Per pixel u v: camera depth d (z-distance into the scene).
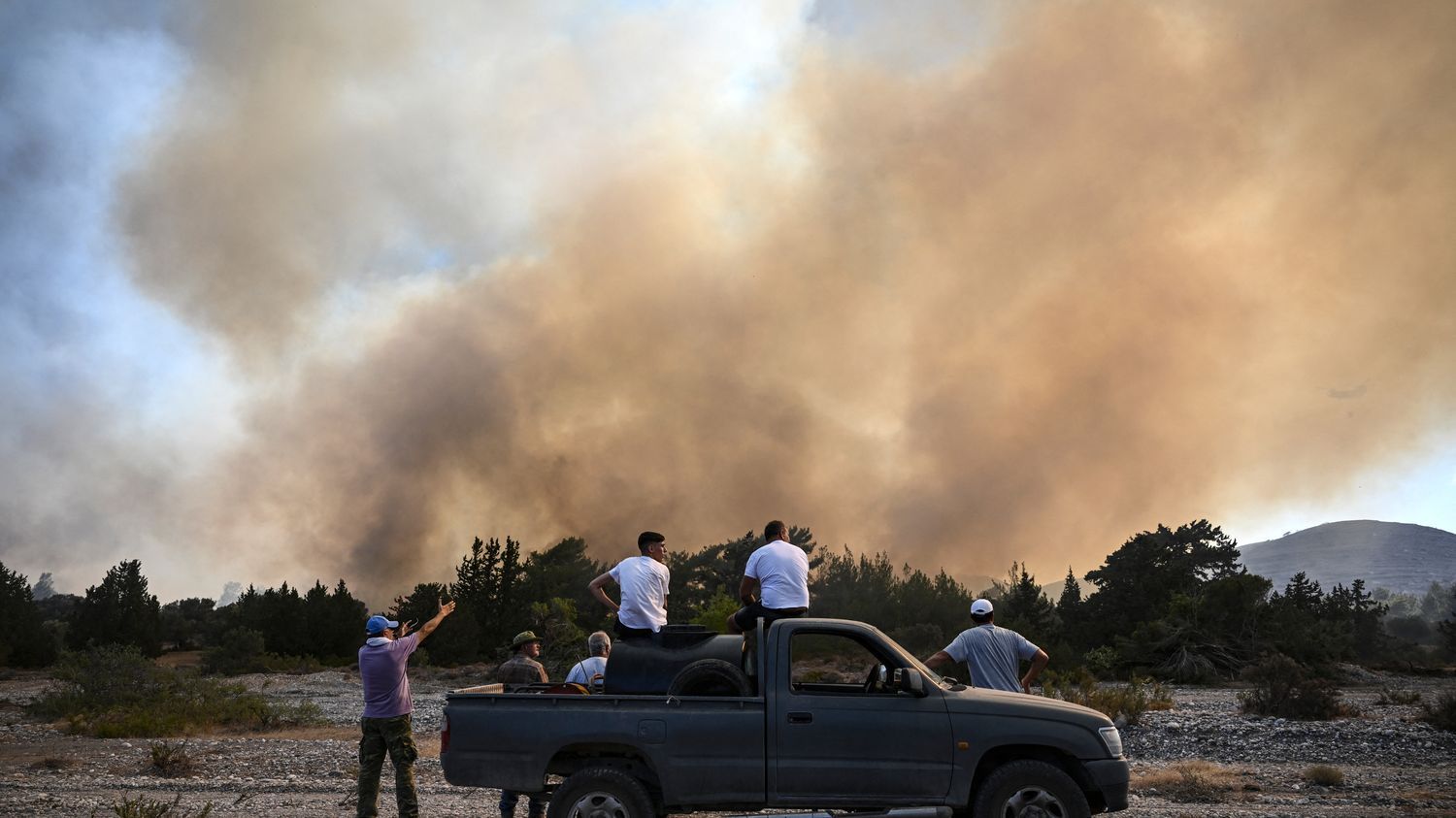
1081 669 32.53
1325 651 42.81
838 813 7.12
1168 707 22.98
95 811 9.80
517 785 7.04
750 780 6.97
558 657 40.59
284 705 23.92
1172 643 43.53
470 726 7.17
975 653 8.54
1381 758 14.34
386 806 10.34
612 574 7.98
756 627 7.57
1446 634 65.12
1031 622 51.56
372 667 8.27
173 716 21.14
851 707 7.10
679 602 63.34
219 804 10.47
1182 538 55.69
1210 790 11.11
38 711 24.31
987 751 7.14
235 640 52.91
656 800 7.16
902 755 7.01
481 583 59.25
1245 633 44.16
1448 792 11.03
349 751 15.51
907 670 7.21
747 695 7.22
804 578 8.05
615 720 7.08
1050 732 7.10
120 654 25.09
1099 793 7.36
